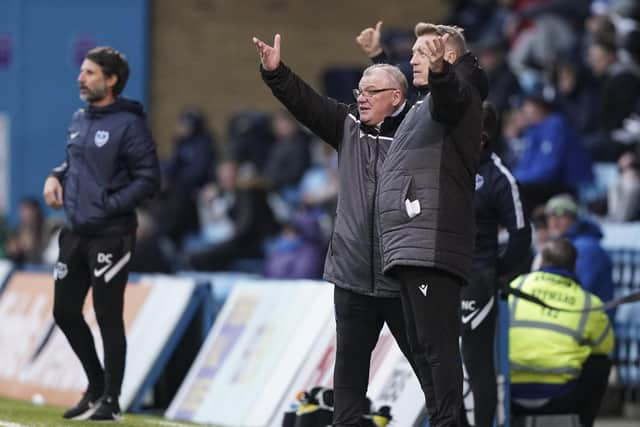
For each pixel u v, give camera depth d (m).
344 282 22.67
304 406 27.66
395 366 27.62
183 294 33.31
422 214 21.59
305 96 23.16
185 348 34.16
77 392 33.94
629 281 36.84
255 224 53.41
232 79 69.19
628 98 46.47
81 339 28.39
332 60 69.75
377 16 69.75
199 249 54.47
